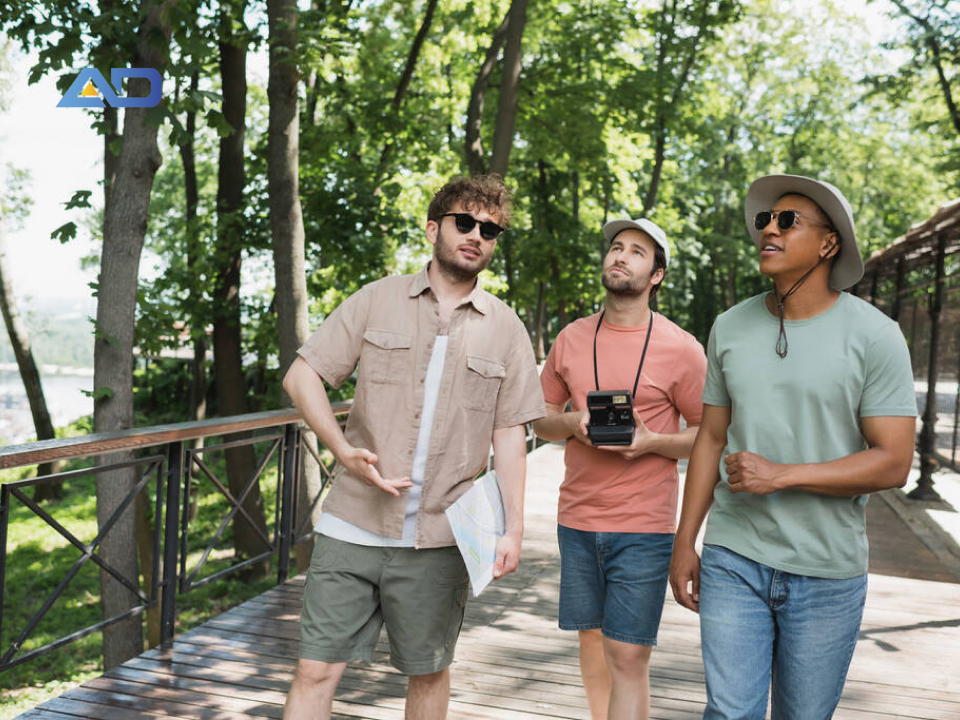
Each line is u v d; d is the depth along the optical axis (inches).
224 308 437.4
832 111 1050.7
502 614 171.5
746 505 74.6
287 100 297.1
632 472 98.9
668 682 136.8
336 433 84.5
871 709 129.6
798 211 71.7
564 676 138.3
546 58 521.7
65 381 2039.9
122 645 213.2
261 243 425.4
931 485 337.7
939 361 379.6
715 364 78.7
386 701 125.3
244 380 524.4
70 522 591.2
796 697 73.0
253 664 138.3
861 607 73.5
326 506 87.9
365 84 485.4
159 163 214.4
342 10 384.8
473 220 84.7
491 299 90.2
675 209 941.8
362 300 88.1
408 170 466.3
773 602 72.8
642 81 498.6
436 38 522.0
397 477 84.4
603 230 105.3
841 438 71.6
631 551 98.0
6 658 120.1
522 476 90.3
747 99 1066.1
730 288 1110.4
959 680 141.9
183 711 119.6
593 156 540.4
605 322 106.0
